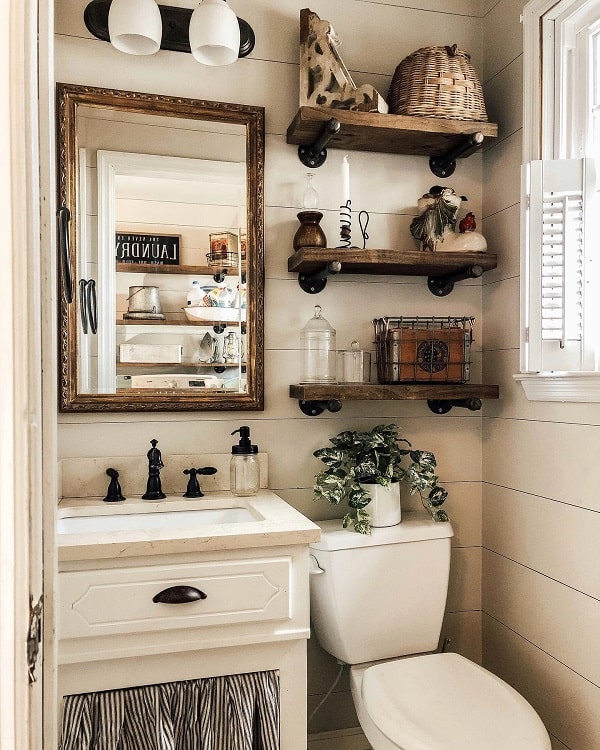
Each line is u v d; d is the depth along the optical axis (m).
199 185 1.86
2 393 0.49
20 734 0.50
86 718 1.30
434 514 1.89
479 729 1.37
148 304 1.82
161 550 1.33
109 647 1.32
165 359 1.84
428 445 2.08
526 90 1.83
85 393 1.77
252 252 1.89
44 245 0.54
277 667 1.43
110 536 1.35
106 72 1.80
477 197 2.12
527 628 1.86
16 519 0.50
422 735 1.33
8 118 0.49
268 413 1.94
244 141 1.89
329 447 1.97
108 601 1.32
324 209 1.99
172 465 1.84
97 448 1.81
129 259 1.81
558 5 1.73
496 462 2.04
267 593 1.41
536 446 1.82
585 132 1.72
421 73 1.89
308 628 1.45
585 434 1.62
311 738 1.94
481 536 2.12
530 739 1.33
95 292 1.78
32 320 0.51
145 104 1.81
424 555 1.81
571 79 1.76
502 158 2.00
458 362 1.94
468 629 2.11
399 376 1.91
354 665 1.76
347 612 1.74
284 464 1.95
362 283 2.02
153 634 1.35
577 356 1.68
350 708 1.98
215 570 1.38
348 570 1.74
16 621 0.50
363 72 2.02
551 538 1.75
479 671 1.63
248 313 1.89
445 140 1.93
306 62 1.84
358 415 2.01
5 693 0.49
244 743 1.37
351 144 1.96
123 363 1.80
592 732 1.58
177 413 1.87
